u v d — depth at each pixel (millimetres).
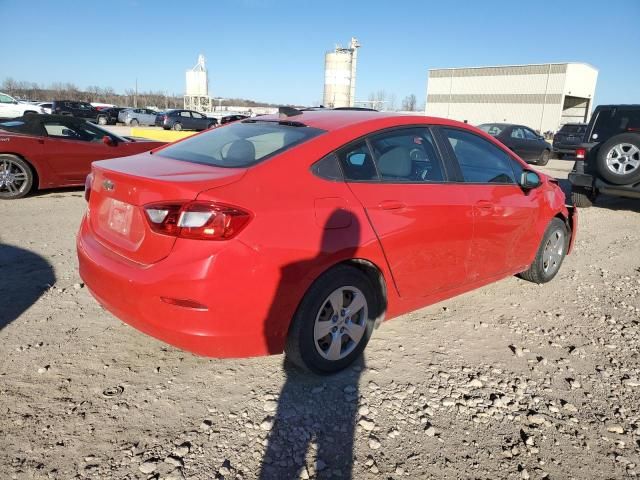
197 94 56188
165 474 2240
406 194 3229
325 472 2309
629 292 4844
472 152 3869
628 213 9125
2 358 3092
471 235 3662
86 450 2359
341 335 3023
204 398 2797
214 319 2516
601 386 3150
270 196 2654
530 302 4480
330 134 3061
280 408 2738
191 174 2699
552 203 4641
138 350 3277
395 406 2816
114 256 2789
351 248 2887
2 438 2402
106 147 8492
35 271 4582
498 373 3230
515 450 2520
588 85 54438
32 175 7953
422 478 2311
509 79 53281
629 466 2459
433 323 3928
